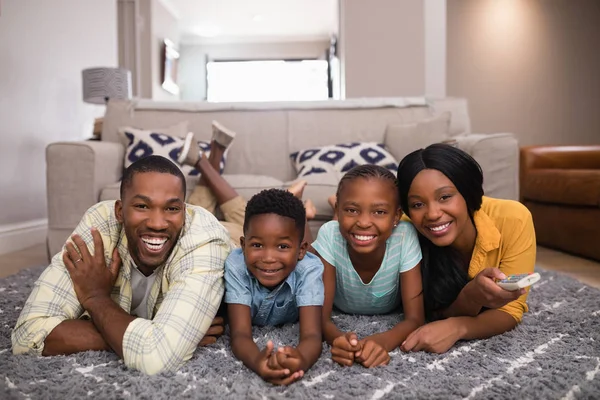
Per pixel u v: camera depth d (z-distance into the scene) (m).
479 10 5.05
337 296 1.37
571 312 1.42
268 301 1.18
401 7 3.91
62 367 0.97
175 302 1.03
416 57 3.92
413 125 2.43
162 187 1.05
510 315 1.23
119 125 2.58
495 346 1.12
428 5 3.89
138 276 1.18
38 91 3.32
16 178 3.05
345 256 1.25
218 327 1.19
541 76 5.06
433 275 1.27
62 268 1.11
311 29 8.53
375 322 1.33
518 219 1.24
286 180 2.56
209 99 9.04
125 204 1.06
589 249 2.56
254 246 1.08
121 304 1.18
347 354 0.99
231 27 8.34
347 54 3.98
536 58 5.05
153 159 1.08
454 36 5.06
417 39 3.91
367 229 1.11
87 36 4.06
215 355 1.06
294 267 1.13
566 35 5.04
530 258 1.25
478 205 1.18
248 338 1.06
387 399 0.85
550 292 1.69
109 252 1.17
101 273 1.11
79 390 0.87
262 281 1.10
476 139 2.05
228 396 0.85
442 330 1.10
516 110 5.09
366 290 1.29
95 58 4.21
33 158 3.26
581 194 2.56
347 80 3.98
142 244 1.06
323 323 1.19
